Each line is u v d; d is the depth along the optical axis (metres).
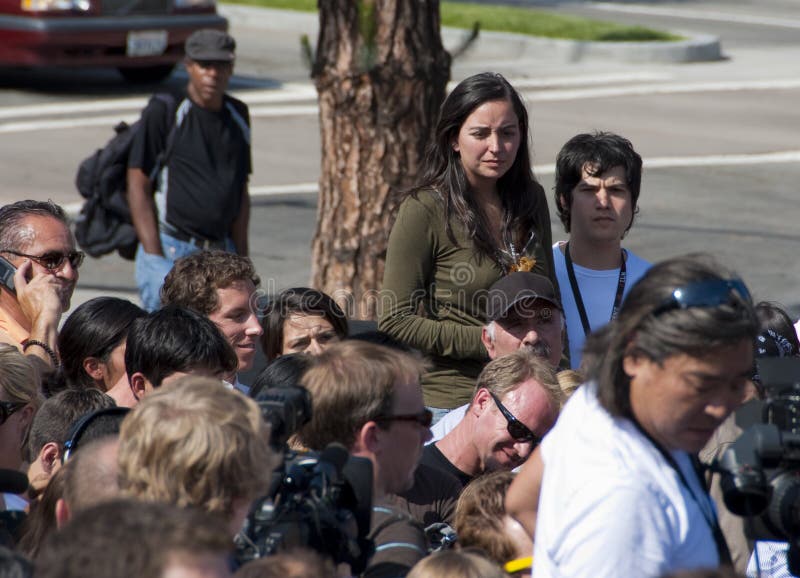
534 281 12.70
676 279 6.99
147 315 11.27
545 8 78.81
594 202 14.32
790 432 7.48
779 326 11.88
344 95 19.20
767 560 9.34
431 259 13.37
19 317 13.48
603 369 7.25
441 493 10.91
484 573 7.68
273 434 7.95
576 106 48.59
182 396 7.26
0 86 48.97
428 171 13.56
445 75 19.52
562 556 7.18
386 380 8.64
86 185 21.00
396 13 18.91
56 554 5.41
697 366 6.84
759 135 43.84
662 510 7.04
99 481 7.89
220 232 20.70
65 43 45.59
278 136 42.19
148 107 20.47
